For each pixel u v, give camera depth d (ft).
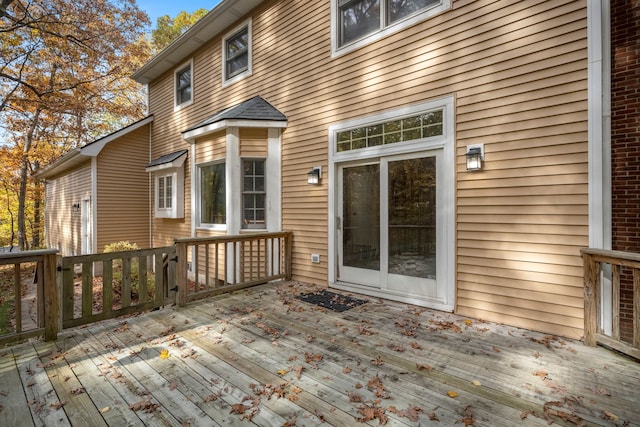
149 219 31.94
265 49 20.88
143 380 7.93
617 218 12.42
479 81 11.98
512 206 11.30
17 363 8.85
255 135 19.65
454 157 12.53
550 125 10.56
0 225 59.31
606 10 9.73
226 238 15.87
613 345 8.95
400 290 14.38
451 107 12.61
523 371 8.22
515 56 11.21
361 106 15.55
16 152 42.37
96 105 39.52
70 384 7.76
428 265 13.50
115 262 23.26
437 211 13.19
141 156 31.63
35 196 52.60
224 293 15.75
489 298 11.84
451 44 12.69
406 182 14.16
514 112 11.24
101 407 6.86
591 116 9.85
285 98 19.45
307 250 18.12
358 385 7.61
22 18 29.48
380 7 14.93
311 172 17.47
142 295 12.88
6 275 33.63
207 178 22.70
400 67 14.16
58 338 10.57
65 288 10.91
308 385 7.64
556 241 10.50
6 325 17.11
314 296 15.25
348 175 16.42
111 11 34.91
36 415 6.61
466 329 11.05
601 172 9.71
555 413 6.50
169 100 30.12
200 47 26.50
